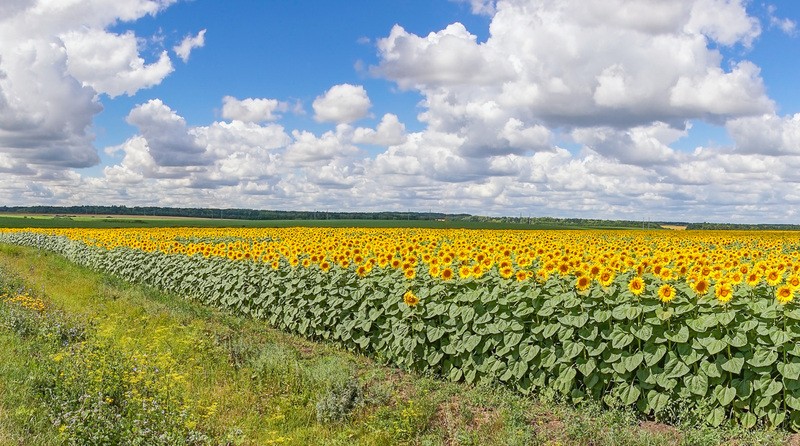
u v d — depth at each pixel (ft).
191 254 66.33
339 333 38.29
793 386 23.34
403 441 23.71
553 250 47.93
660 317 25.82
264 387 29.50
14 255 107.45
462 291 32.63
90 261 87.92
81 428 21.50
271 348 35.50
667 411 25.13
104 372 26.81
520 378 28.99
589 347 27.17
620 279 31.83
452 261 40.09
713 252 53.62
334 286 40.24
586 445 22.89
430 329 32.24
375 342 36.19
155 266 69.82
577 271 30.09
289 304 43.65
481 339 30.37
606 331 26.91
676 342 25.72
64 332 36.52
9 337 35.17
